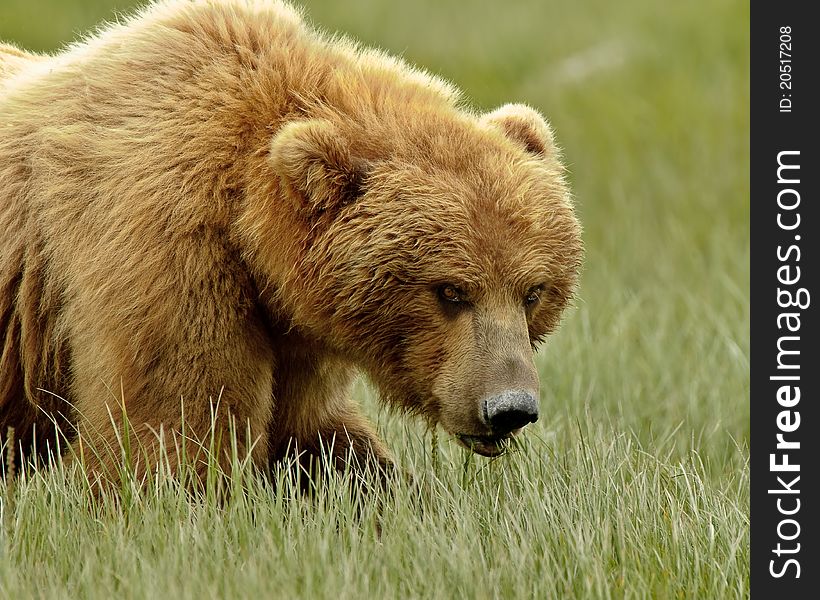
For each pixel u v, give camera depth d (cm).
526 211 976
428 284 962
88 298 994
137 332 977
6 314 1076
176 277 976
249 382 1018
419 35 3222
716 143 2694
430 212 957
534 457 1145
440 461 1155
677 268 2161
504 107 1117
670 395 1511
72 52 1116
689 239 2286
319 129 964
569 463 1146
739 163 2617
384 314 981
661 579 925
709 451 1341
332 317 994
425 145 994
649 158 2661
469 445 1000
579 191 2575
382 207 964
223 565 891
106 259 987
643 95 2905
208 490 975
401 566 912
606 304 1872
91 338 998
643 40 3161
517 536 973
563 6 3475
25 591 856
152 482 984
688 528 994
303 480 1145
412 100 1046
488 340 960
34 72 1115
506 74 3016
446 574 895
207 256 985
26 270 1049
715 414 1447
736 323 1727
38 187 1041
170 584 845
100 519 973
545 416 1390
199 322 981
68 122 1042
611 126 2778
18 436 1112
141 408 994
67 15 2905
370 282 970
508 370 951
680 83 2938
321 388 1125
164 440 994
